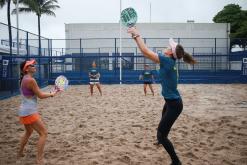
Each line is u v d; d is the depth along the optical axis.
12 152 5.75
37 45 23.44
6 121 8.73
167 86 4.44
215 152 5.76
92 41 30.83
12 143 6.36
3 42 18.53
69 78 22.88
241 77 23.00
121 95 14.97
